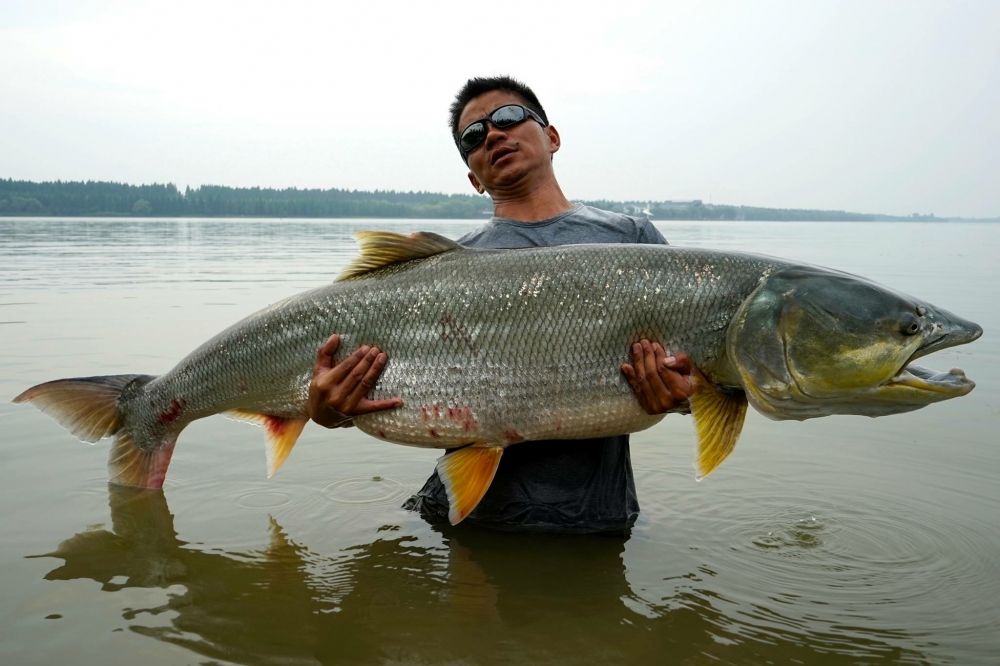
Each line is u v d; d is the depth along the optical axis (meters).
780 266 0.97
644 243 1.13
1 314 3.08
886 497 1.21
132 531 1.10
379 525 1.14
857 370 0.89
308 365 1.08
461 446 1.03
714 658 0.79
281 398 1.11
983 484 1.25
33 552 1.03
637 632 0.84
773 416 0.95
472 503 1.00
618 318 0.97
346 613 0.88
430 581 0.96
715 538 1.08
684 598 0.92
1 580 0.95
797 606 0.89
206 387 1.16
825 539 1.07
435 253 1.06
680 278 0.97
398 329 1.03
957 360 2.19
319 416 1.04
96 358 2.24
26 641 0.81
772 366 0.92
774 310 0.92
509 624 0.86
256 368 1.11
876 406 0.92
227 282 4.44
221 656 0.79
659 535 1.09
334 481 1.31
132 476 1.24
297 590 0.94
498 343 1.00
